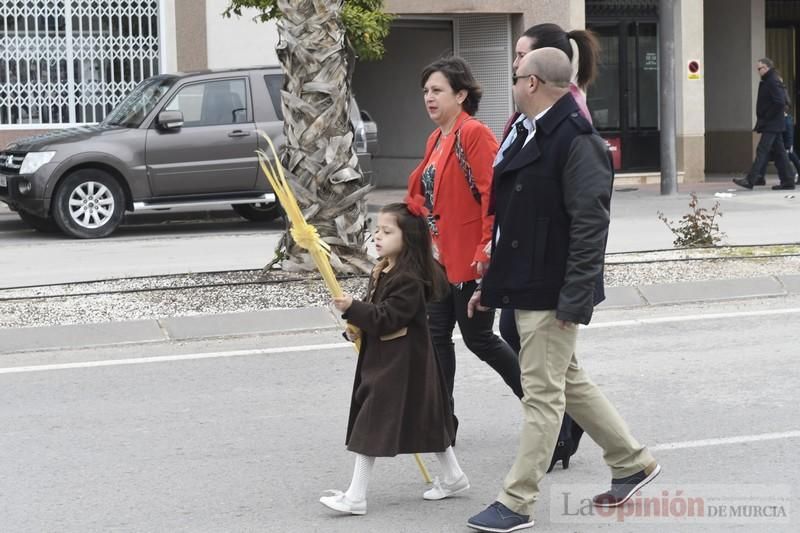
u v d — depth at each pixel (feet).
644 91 97.71
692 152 97.19
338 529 24.17
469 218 27.73
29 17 83.76
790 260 53.01
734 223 69.00
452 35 97.30
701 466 27.78
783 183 88.48
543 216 23.07
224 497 26.27
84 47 85.05
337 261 48.93
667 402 33.35
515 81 23.59
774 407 32.63
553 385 23.35
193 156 70.03
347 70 49.44
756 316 45.03
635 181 97.71
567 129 22.99
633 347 40.40
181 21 86.43
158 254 61.57
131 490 26.76
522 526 23.58
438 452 25.22
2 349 41.04
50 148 67.92
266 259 58.80
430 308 28.84
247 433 31.14
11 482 27.40
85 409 33.58
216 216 81.41
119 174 69.15
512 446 29.89
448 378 29.01
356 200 49.19
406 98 101.45
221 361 39.32
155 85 72.18
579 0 93.71
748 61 103.19
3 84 83.51
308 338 42.70
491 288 23.52
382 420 24.53
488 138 27.48
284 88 49.03
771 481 26.66
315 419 32.40
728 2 104.01
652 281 49.60
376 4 75.36
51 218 72.74
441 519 24.77
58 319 43.65
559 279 23.09
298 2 48.21
